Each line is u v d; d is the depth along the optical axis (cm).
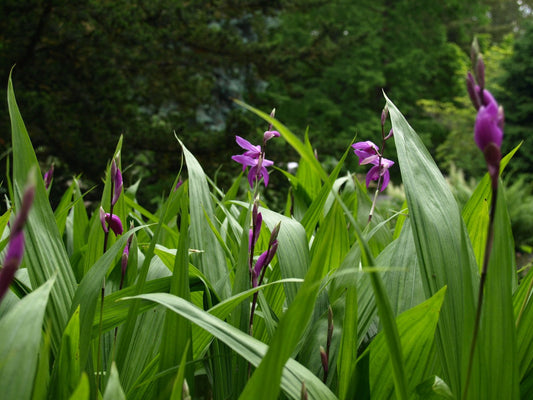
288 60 403
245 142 69
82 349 46
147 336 55
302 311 36
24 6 295
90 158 303
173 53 373
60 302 50
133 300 49
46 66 327
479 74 35
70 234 85
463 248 41
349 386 48
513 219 363
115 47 338
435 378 44
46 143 302
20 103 285
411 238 57
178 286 47
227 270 61
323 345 51
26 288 49
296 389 42
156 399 45
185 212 48
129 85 360
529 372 46
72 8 313
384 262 57
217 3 378
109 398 36
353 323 47
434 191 49
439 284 45
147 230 82
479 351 41
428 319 45
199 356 51
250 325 52
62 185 313
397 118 51
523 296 48
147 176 351
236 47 378
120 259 62
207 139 334
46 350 36
